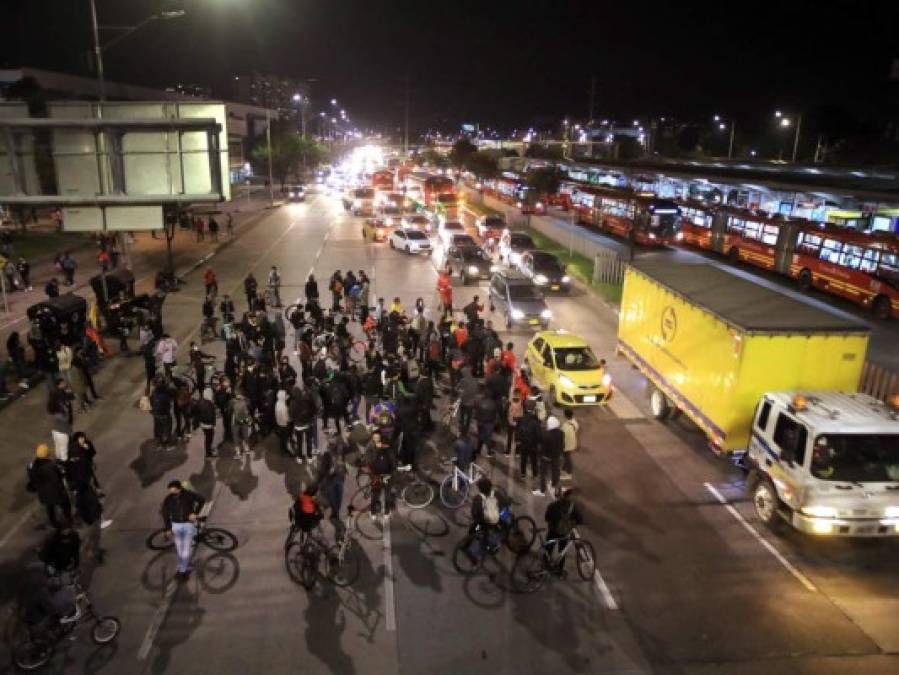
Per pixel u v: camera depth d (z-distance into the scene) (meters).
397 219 42.19
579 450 14.08
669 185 50.09
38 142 10.23
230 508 11.58
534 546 10.73
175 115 10.38
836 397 11.55
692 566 10.26
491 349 17.30
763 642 8.68
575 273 31.33
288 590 9.54
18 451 13.75
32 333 17.22
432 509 11.72
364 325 19.59
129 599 9.32
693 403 13.77
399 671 8.08
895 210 31.92
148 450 13.70
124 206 10.59
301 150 83.12
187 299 26.86
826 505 10.18
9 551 10.41
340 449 11.85
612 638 8.71
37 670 8.06
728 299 13.81
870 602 9.50
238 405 13.24
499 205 55.72
